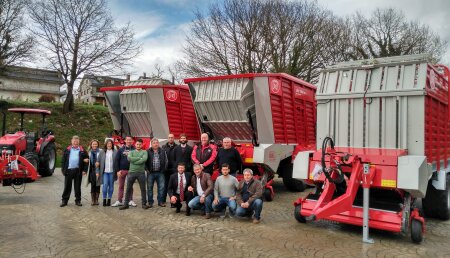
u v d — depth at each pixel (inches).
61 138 821.9
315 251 203.9
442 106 274.7
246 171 271.1
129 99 445.1
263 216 289.7
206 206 279.7
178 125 424.2
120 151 327.3
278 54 866.8
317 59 911.0
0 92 1617.9
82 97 2165.4
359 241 223.3
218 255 196.5
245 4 866.8
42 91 1713.8
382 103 241.1
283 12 873.5
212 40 882.8
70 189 322.0
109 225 257.1
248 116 348.8
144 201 315.3
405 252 203.3
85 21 895.7
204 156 324.5
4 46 821.9
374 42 1234.0
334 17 1023.6
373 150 237.1
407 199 223.5
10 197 357.7
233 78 351.3
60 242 216.5
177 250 204.5
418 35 1206.9
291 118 380.8
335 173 234.4
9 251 199.6
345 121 253.9
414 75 232.4
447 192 277.4
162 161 322.7
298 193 403.5
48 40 875.4
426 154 235.3
